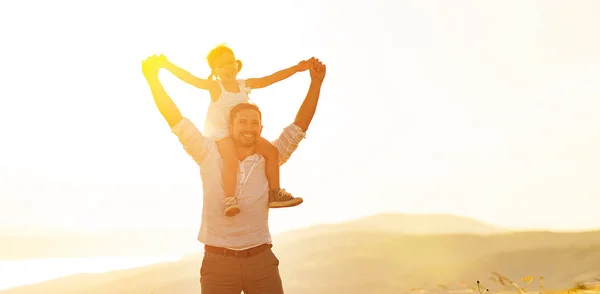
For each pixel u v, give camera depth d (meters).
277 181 4.40
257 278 4.29
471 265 25.95
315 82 4.71
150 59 4.33
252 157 4.36
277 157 4.46
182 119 4.32
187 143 4.33
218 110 4.49
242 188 4.27
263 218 4.36
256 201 4.31
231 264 4.25
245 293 4.41
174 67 4.45
